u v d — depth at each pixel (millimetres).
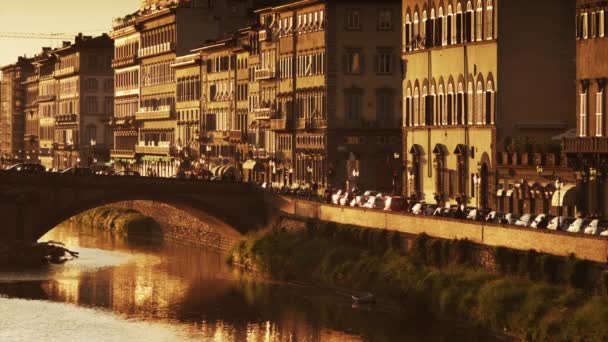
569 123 174625
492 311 130625
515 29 173250
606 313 117188
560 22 174250
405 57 199125
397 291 149250
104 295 168250
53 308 158375
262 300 162875
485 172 176125
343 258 166750
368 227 167125
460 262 144000
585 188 153500
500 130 173250
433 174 191125
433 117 190750
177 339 140500
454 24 183500
